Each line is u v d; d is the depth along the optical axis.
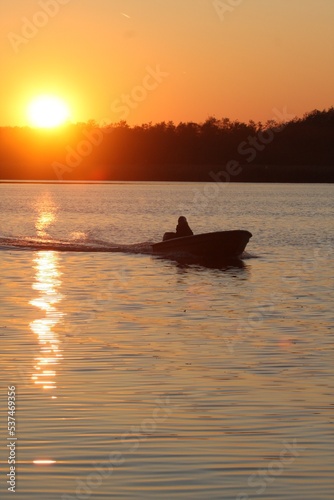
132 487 24.97
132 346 42.75
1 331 46.31
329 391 34.53
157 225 144.75
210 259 87.75
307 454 27.52
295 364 39.16
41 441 28.42
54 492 24.61
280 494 24.58
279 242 111.50
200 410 31.89
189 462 26.78
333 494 24.58
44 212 177.38
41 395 33.53
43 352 41.03
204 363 39.22
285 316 52.56
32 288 64.44
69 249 95.94
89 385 35.06
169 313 53.28
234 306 56.66
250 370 37.97
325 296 61.81
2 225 140.50
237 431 29.56
